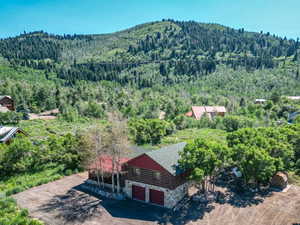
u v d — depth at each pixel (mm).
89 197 25156
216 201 23406
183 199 24125
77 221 20406
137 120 52719
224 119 59156
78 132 36531
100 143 25797
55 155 34719
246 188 26125
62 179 30219
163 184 22719
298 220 19797
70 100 90062
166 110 79500
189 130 58875
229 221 19812
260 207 22031
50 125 60531
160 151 25000
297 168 30234
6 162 32250
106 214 21594
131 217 21047
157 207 22922
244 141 26688
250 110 76312
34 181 28953
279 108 76625
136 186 24797
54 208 22656
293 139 29781
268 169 22938
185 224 19625
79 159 32844
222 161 23234
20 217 19891
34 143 40406
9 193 25688
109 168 26734
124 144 25219
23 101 84125
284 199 23516
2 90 90750
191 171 22859
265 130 29172
